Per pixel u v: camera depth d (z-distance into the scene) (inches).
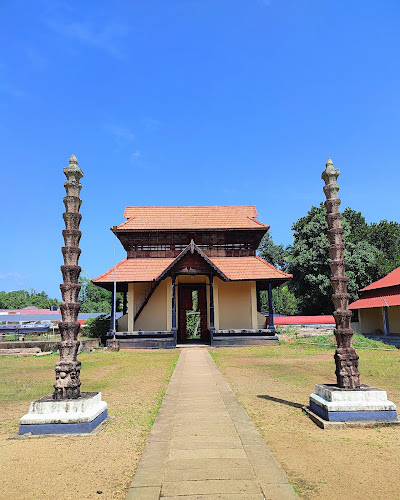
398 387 372.2
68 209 283.4
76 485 163.6
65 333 261.9
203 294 990.4
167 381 421.7
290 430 235.9
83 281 2536.9
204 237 989.2
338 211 297.1
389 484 161.2
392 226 1673.2
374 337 1054.4
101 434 233.3
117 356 694.5
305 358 608.7
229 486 157.3
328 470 175.6
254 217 1077.1
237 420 254.5
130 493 152.1
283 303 1852.9
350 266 1305.4
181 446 205.2
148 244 978.1
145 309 940.6
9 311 2151.8
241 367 516.4
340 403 246.5
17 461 191.3
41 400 246.1
